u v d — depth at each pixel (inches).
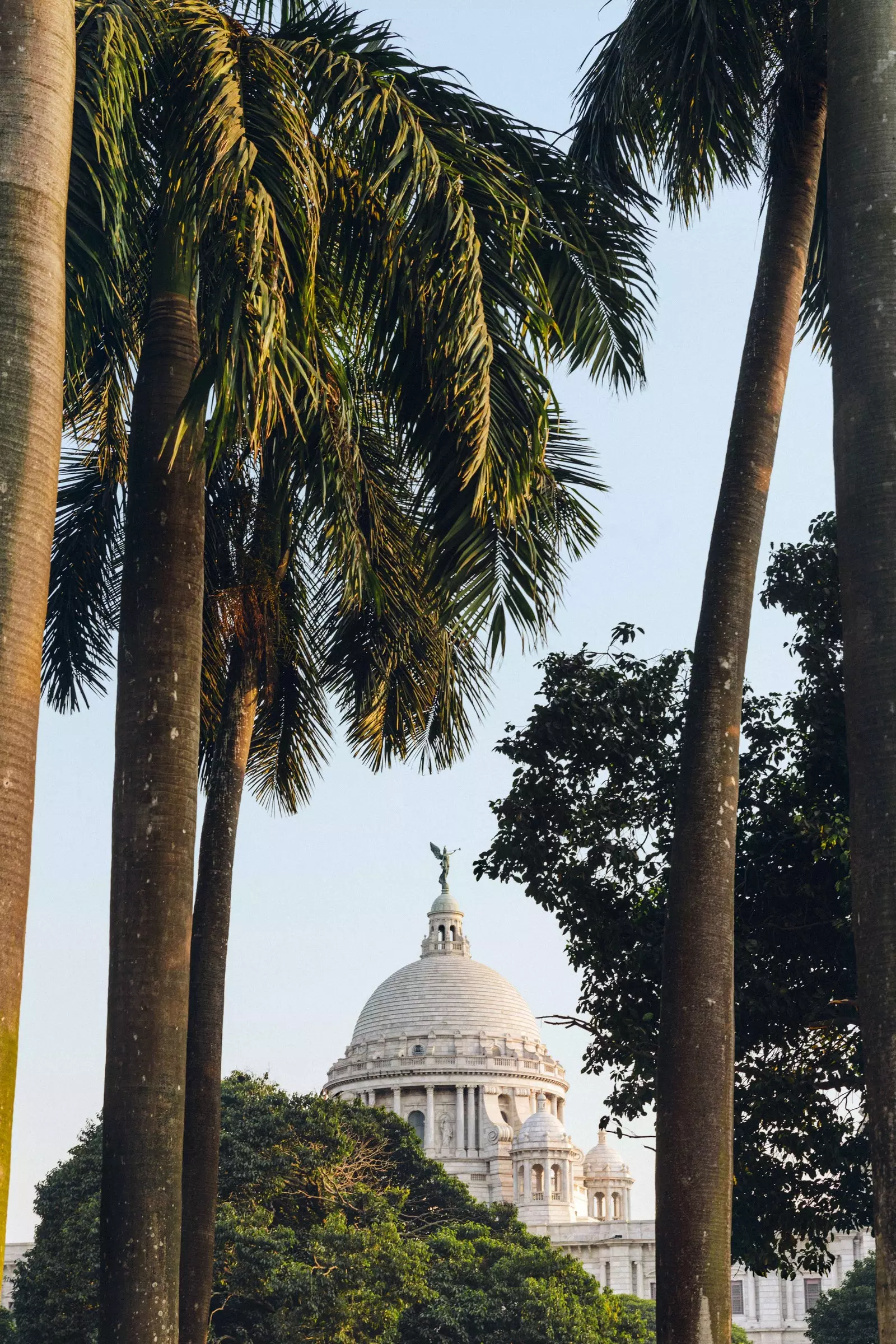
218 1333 2546.8
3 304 377.7
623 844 863.7
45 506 378.0
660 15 625.3
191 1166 672.4
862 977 421.1
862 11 479.8
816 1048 839.1
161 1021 507.5
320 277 567.5
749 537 600.1
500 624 575.2
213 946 714.8
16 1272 2588.6
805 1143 836.0
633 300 617.0
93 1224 2386.8
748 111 650.2
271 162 492.7
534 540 586.6
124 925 515.2
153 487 544.7
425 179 504.4
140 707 529.0
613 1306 3191.4
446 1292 2849.4
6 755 357.7
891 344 456.1
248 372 477.1
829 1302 3518.7
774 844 837.8
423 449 566.3
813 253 731.4
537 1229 5428.2
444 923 7293.3
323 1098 2982.3
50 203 389.1
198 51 505.4
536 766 882.8
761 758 868.6
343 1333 2336.4
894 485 446.6
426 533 628.4
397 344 559.5
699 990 545.6
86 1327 2383.1
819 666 859.4
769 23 645.9
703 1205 520.7
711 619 593.0
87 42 484.1
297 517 699.4
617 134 669.3
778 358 620.4
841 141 477.1
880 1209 398.9
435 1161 3577.8
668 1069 541.0
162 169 542.9
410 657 768.3
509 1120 6550.2
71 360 558.6
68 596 753.0
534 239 573.9
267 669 745.0
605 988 864.3
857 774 434.3
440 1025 6688.0
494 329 526.3
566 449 671.1
